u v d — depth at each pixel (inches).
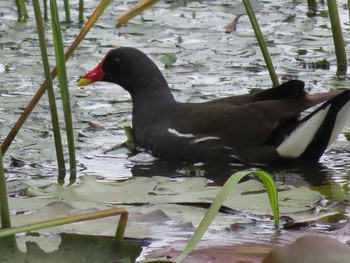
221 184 412.5
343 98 428.5
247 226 328.2
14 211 335.6
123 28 701.9
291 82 441.7
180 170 439.2
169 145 461.7
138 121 484.4
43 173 416.8
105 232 309.9
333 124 432.5
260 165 443.5
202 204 344.5
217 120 453.7
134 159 454.9
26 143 454.3
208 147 451.2
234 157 446.6
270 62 494.0
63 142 465.4
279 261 261.4
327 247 261.7
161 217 328.2
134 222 322.3
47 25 709.3
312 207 346.9
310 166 437.7
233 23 706.2
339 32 585.9
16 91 542.0
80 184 369.1
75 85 561.0
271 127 441.4
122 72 498.0
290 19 720.3
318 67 595.5
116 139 479.8
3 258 269.6
